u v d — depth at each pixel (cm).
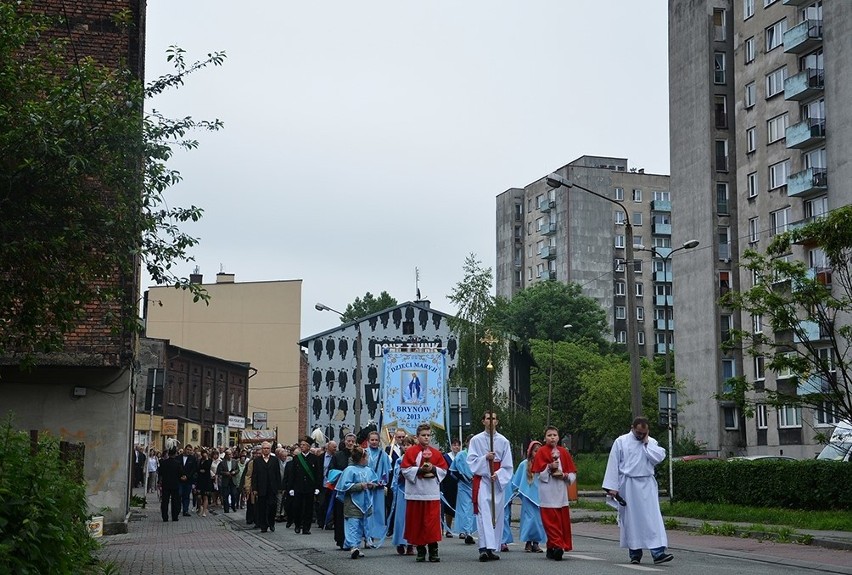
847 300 2528
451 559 1652
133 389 2769
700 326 6556
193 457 3369
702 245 6606
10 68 1320
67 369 2414
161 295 8938
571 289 10175
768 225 6038
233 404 7975
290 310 9031
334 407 8538
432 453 1639
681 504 2947
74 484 980
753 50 6253
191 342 8931
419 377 3338
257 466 2519
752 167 6216
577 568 1440
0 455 811
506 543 1806
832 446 3253
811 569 1473
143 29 2542
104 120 1310
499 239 12431
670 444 3080
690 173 6756
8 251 1257
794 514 2477
